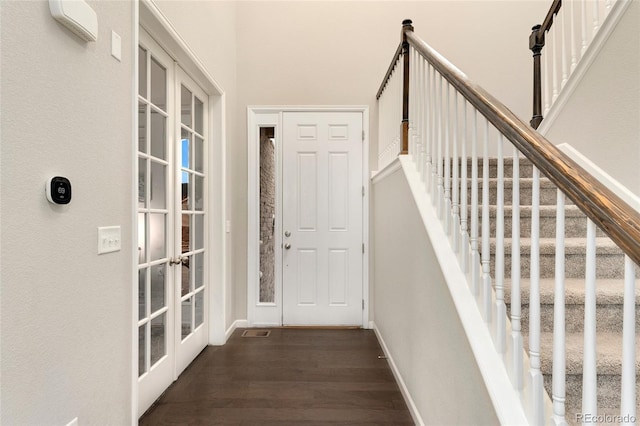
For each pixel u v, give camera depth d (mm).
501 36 3150
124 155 1391
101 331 1247
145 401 1762
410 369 1795
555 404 817
